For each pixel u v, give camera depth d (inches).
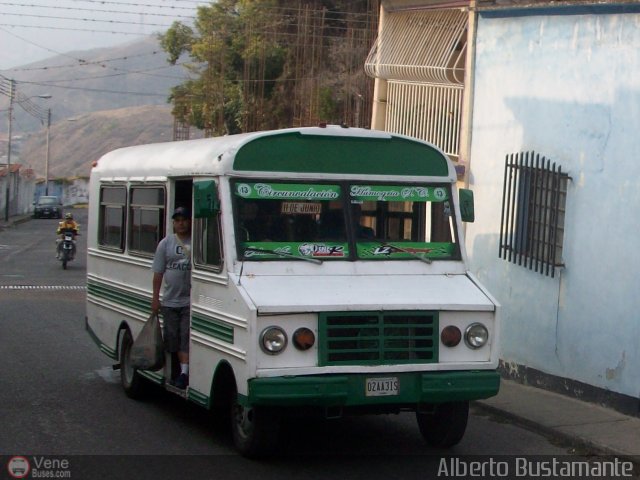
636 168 413.4
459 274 365.4
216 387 355.3
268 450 341.1
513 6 493.0
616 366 421.1
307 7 1371.8
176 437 377.7
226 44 1551.4
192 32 1776.6
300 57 1336.1
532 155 478.6
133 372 442.0
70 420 403.5
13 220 2397.9
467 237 534.0
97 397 451.5
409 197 369.4
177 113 1722.4
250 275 339.6
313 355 324.5
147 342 388.8
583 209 443.2
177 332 388.5
